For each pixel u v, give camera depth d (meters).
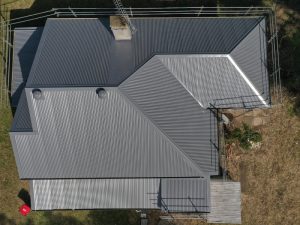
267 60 34.84
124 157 31.33
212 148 31.89
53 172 32.16
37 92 29.73
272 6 37.88
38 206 34.25
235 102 32.25
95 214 38.09
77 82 30.05
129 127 30.61
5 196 38.47
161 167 31.34
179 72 31.34
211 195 35.31
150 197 33.38
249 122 37.69
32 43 35.81
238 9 37.75
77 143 31.27
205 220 37.03
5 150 38.53
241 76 31.45
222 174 36.16
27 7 38.44
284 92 37.78
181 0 37.88
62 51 31.91
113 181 33.53
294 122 37.94
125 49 31.72
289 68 37.75
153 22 33.31
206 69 31.28
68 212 38.12
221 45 31.45
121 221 37.94
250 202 37.75
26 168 32.22
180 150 30.81
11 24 37.88
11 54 37.97
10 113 38.25
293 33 37.94
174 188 32.47
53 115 30.66
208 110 32.56
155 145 30.92
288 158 37.88
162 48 31.42
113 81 29.98
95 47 32.00
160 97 30.92
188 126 31.48
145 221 37.41
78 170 31.92
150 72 30.81
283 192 37.75
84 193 33.94
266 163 37.88
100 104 30.14
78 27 33.38
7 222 38.44
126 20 30.95
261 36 32.97
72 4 38.22
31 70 31.06
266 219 37.66
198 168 31.14
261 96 32.19
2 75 38.19
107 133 30.88
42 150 31.66
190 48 31.25
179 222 37.41
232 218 35.12
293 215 37.62
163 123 30.73
